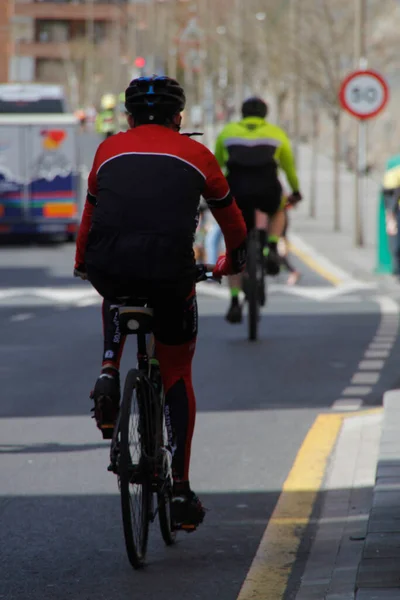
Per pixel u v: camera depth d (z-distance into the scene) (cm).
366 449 2302
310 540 1756
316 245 7869
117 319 1623
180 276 1562
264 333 4144
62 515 1897
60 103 9012
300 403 2855
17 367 3444
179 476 1655
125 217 1552
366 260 6825
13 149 8619
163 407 1680
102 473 2175
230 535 1786
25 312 4903
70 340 4034
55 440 2462
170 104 1616
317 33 9675
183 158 1573
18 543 1747
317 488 2061
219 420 2661
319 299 5288
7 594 1518
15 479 2133
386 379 3189
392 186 5931
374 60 10200
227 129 3612
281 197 3697
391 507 1716
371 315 4678
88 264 1577
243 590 1531
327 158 17050
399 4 10294
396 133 14988
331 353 3662
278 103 13250
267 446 2389
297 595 1473
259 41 13500
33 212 8631
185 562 1655
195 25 19800
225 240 1639
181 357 1662
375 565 1477
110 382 1589
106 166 1580
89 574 1602
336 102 9281
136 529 1593
